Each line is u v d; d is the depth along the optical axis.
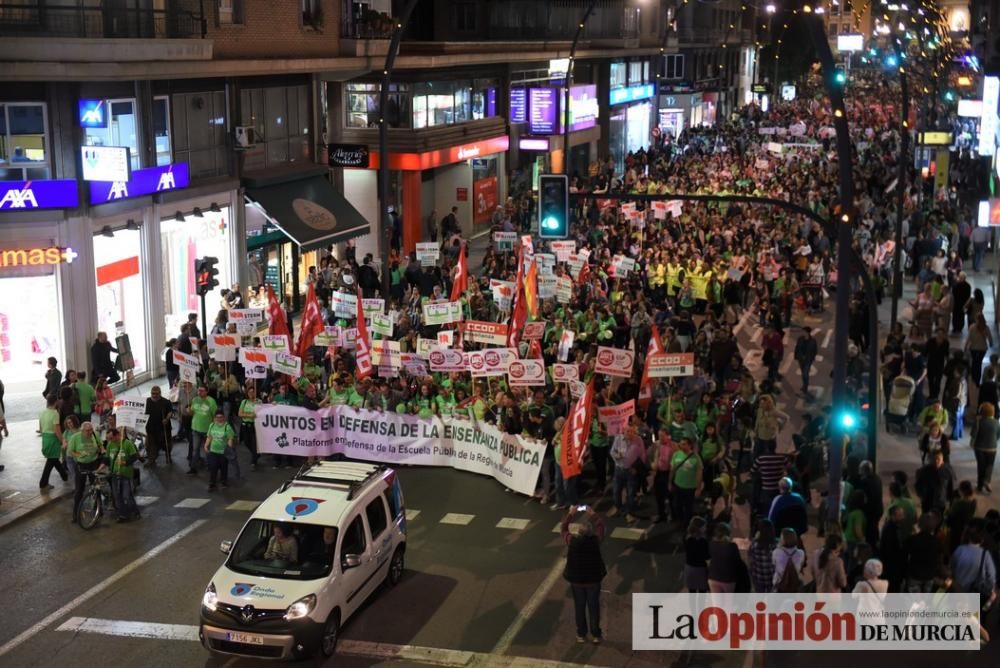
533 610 16.27
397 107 44.31
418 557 18.22
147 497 21.22
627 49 70.25
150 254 29.69
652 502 20.81
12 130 25.97
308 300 24.69
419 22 55.22
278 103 36.16
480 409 22.16
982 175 56.25
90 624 15.80
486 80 51.97
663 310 29.61
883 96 126.19
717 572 14.91
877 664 14.73
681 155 67.88
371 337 26.73
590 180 57.59
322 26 36.75
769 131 78.12
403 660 14.70
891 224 43.25
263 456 23.72
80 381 24.41
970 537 15.11
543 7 61.84
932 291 30.86
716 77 101.69
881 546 15.87
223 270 33.44
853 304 30.02
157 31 29.00
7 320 26.55
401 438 22.80
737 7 114.62
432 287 34.53
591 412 20.23
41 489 21.39
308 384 23.19
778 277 35.66
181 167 30.30
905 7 66.19
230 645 14.23
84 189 26.98
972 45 60.62
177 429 25.38
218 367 24.66
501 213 46.47
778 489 18.75
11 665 14.56
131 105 28.83
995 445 20.83
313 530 15.34
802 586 15.30
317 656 14.66
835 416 16.72
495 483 21.86
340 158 37.84
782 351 28.03
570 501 20.05
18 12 25.72
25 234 26.23
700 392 23.11
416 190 45.53
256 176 34.34
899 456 23.34
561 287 29.05
